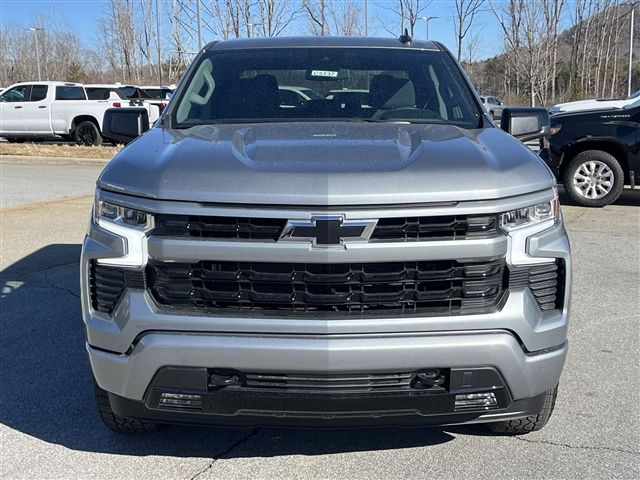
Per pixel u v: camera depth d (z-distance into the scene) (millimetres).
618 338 4887
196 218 2670
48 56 49875
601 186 10219
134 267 2750
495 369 2732
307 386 2695
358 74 4137
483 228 2697
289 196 2615
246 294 2703
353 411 2725
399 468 3203
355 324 2662
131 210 2766
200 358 2684
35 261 7070
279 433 3549
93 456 3330
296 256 2621
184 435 3525
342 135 3252
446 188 2666
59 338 4906
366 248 2621
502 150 3068
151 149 3072
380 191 2629
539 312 2842
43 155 17844
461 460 3268
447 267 2713
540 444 3412
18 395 3992
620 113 9914
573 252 7457
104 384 2881
